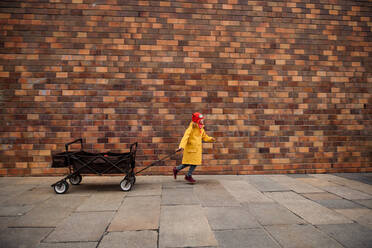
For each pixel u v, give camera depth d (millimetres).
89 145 5707
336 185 5062
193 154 4984
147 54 5836
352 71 6289
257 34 6062
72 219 3264
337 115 6223
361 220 3307
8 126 5594
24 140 5609
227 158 5953
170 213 3484
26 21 5660
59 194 4383
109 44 5777
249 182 5250
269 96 6066
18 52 5637
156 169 5820
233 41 6008
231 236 2807
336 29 6270
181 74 5887
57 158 4531
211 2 5977
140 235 2807
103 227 3018
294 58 6145
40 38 5672
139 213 3479
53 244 2598
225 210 3619
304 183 5199
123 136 5766
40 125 5637
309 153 6133
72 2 5734
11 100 5609
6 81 5609
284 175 5926
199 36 5941
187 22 5926
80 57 5727
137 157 5793
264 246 2590
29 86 5633
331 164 6180
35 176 5613
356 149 6246
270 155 6039
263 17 6086
